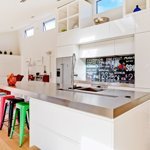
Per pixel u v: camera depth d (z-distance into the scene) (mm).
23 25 6871
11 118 2715
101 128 1255
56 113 1715
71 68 2082
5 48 7676
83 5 4156
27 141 2521
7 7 4605
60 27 4781
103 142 1244
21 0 4152
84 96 1617
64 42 4445
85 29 3844
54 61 5617
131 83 3516
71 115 1532
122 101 1367
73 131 1517
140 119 1571
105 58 4082
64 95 1673
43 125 1923
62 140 1649
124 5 3186
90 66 4449
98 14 4273
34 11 5078
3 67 7062
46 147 1888
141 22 2879
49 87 2418
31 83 3162
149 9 2785
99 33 3535
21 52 7684
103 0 4234
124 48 3322
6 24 6488
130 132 1384
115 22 3254
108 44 3611
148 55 2807
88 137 1366
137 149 1528
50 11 5133
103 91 2047
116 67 3834
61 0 4266
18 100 2740
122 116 1258
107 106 1193
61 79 2189
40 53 6332
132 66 3516
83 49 4172
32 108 2119
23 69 7457
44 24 6184
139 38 2916
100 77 4191
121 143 1255
